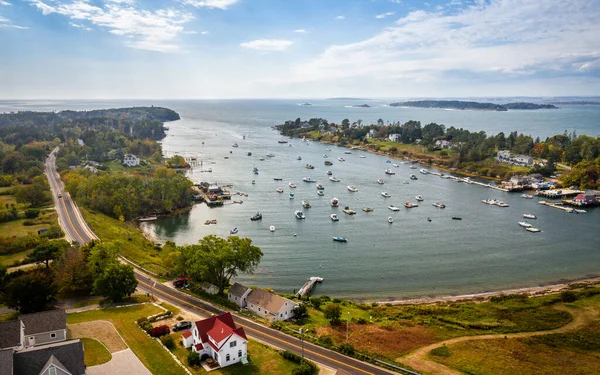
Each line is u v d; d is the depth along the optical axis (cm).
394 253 16612
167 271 12950
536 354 8944
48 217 17100
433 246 17475
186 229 19262
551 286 13800
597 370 8350
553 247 17512
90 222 16900
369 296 12962
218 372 7631
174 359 7975
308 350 8662
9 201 19550
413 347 9194
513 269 15212
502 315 11119
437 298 12850
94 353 8006
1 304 10044
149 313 9919
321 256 16150
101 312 9925
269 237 18250
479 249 17175
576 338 9712
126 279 10550
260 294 10938
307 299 12175
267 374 7669
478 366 8344
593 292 12431
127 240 16075
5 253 13025
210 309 10388
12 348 7406
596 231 19700
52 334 8312
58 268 11119
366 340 9412
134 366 7644
